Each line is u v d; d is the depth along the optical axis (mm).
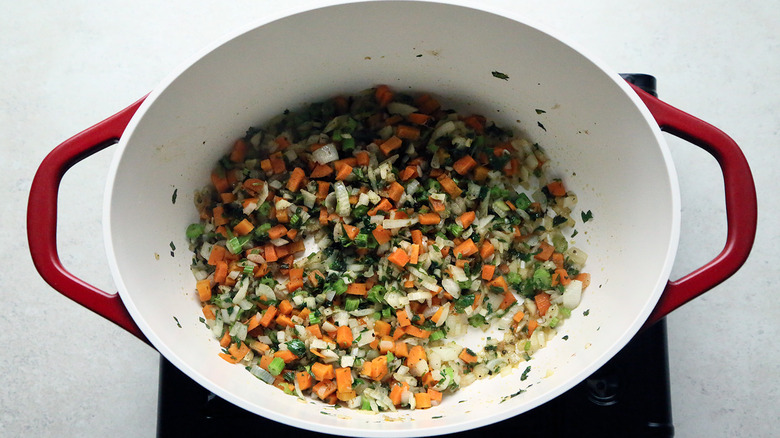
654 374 512
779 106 593
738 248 451
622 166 499
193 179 528
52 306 583
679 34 595
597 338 500
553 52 472
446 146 556
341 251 547
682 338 588
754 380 583
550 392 445
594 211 538
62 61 591
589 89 483
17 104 591
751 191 450
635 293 483
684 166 588
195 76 465
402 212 540
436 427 443
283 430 509
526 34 467
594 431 508
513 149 562
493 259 549
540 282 539
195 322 516
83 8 593
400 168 557
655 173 469
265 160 544
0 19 594
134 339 585
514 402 478
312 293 541
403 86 541
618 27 594
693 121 459
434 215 543
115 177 449
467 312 542
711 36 596
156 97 452
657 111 462
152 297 481
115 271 443
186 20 592
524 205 553
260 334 534
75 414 577
